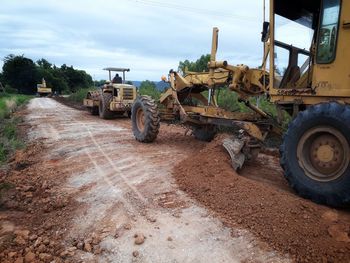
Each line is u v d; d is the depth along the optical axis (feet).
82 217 14.44
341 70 14.55
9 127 39.99
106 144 27.94
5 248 12.46
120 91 46.44
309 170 14.61
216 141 21.22
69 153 25.25
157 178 18.37
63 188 17.92
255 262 10.78
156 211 14.38
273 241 11.66
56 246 12.52
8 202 16.53
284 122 21.12
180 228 12.91
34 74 264.52
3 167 22.79
